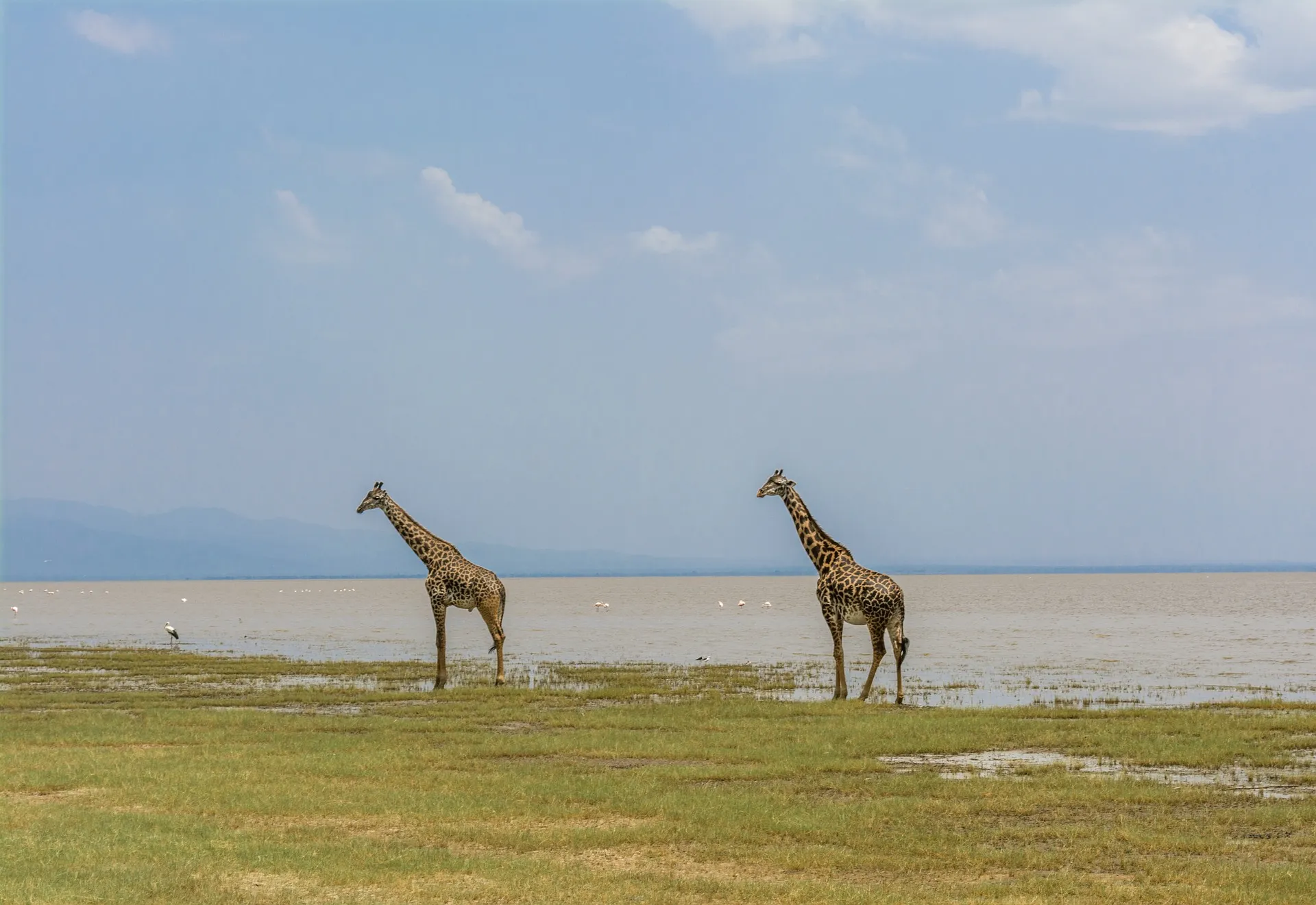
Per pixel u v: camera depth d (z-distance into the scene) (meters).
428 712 25.19
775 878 12.53
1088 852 13.41
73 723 23.09
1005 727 22.20
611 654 43.81
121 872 12.24
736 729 22.30
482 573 30.44
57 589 193.12
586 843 13.77
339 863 12.71
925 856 13.28
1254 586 156.88
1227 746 20.11
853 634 56.53
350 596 140.25
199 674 34.81
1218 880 12.20
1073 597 114.00
